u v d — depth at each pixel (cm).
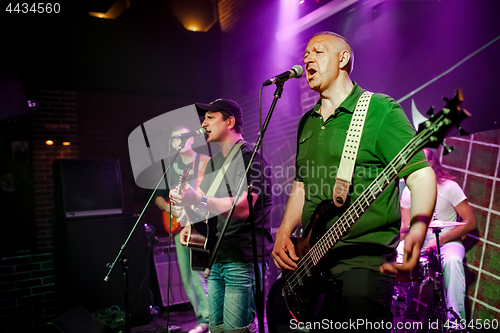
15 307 436
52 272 459
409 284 280
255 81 568
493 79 308
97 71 582
